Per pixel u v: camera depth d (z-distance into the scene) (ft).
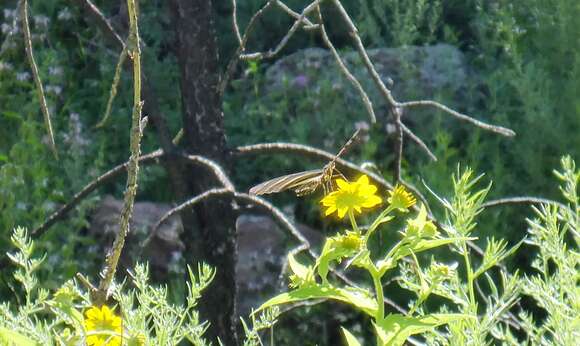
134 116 11.56
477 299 30.66
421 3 42.24
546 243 13.85
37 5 43.68
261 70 44.83
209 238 21.49
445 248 32.14
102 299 11.55
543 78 39.34
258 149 21.47
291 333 30.73
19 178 35.47
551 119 37.70
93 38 43.06
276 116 40.91
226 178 19.89
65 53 42.65
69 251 33.96
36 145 36.76
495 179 35.99
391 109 20.80
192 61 21.04
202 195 19.40
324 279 12.10
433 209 34.76
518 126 38.75
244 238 34.94
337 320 31.65
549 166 37.47
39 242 33.99
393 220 33.58
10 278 31.22
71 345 11.12
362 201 12.30
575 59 39.27
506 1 42.52
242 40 20.76
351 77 19.77
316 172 13.32
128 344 11.18
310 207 38.06
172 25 21.34
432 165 36.35
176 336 12.32
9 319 12.91
